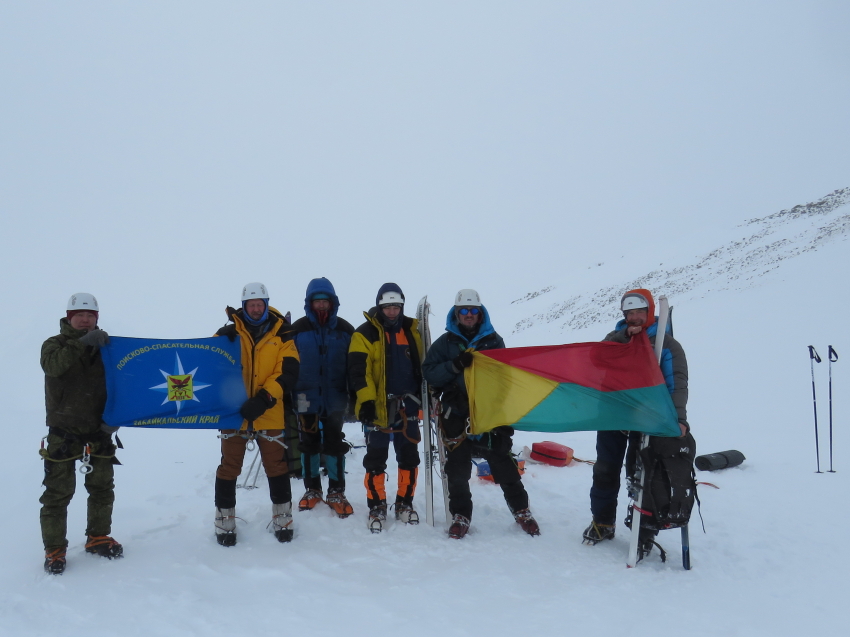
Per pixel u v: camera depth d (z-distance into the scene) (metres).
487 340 5.19
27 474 6.61
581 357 4.84
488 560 4.60
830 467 6.98
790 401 10.20
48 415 4.33
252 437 4.78
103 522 4.54
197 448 8.23
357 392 5.12
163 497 6.10
